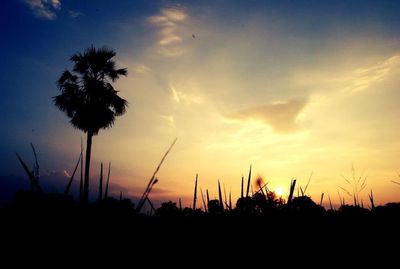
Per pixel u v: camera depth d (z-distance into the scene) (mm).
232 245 1703
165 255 1413
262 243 1739
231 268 1504
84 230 1126
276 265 1594
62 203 1113
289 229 1875
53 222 1095
